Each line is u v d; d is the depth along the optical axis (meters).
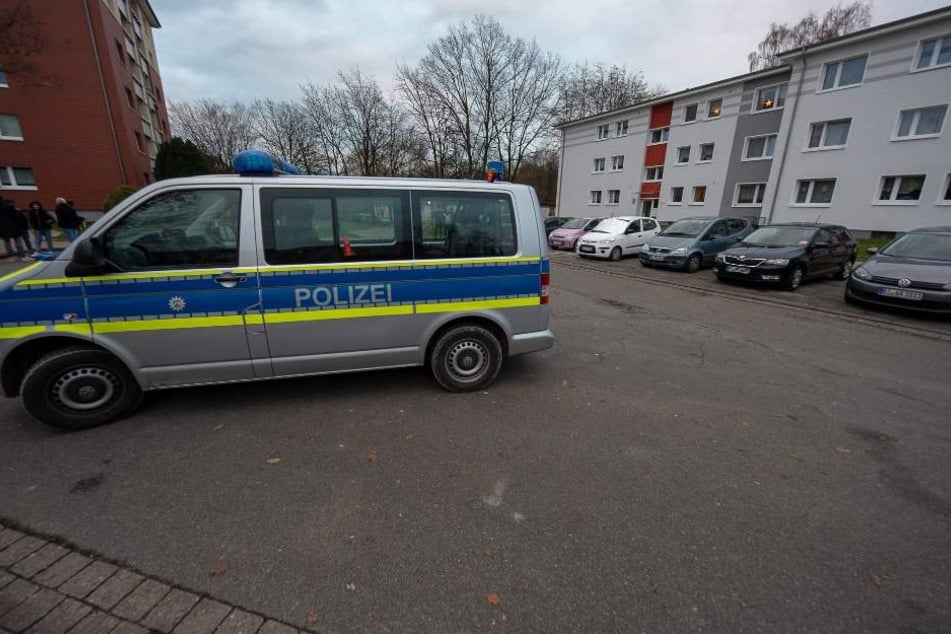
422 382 4.24
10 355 3.04
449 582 1.98
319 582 1.96
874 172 18.91
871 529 2.37
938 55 17.08
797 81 21.08
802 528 2.36
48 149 19.86
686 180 27.44
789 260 9.43
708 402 3.96
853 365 5.04
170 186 3.10
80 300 3.02
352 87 36.78
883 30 17.91
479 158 33.97
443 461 2.94
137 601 1.86
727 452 3.12
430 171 36.75
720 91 25.16
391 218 3.56
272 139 42.62
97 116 20.34
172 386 3.34
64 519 2.32
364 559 2.10
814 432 3.44
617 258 15.34
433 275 3.71
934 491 2.71
